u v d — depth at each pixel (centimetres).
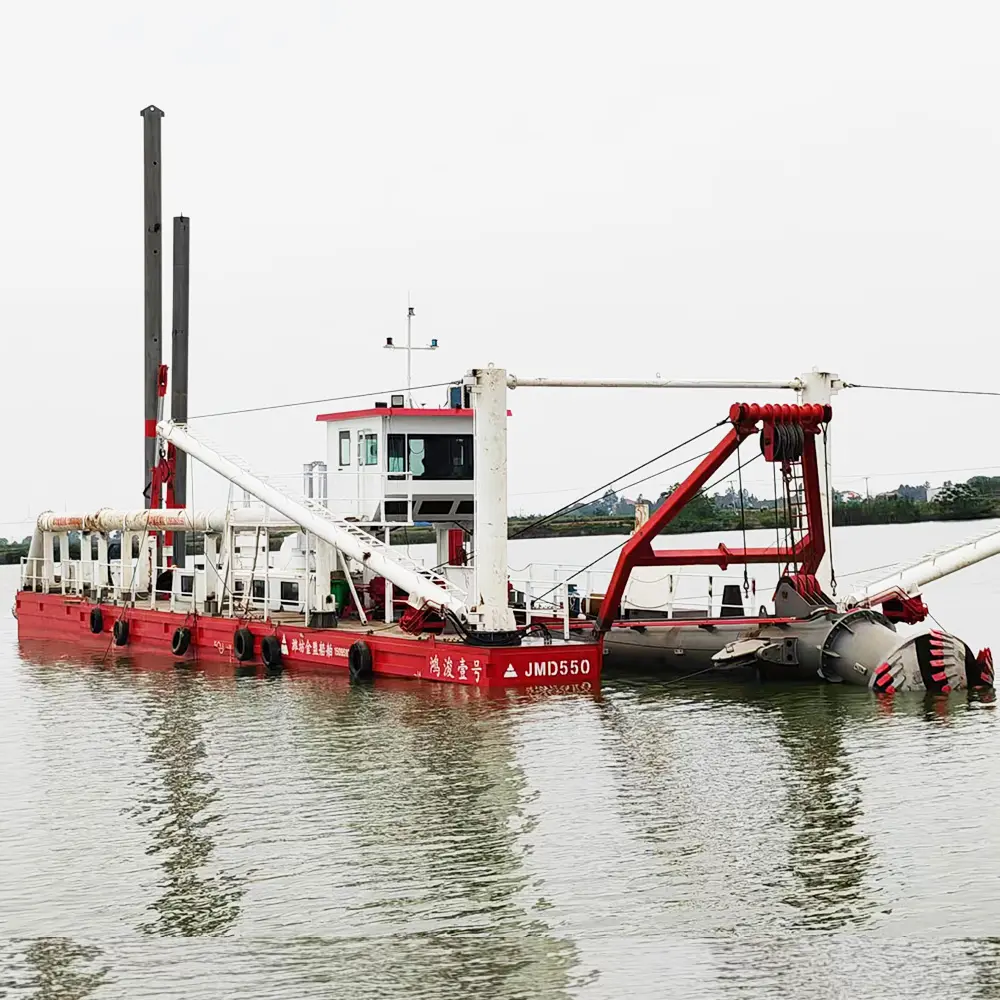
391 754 2875
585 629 3994
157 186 5903
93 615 5269
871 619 3581
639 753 2838
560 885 2022
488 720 3200
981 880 2003
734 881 2025
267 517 4488
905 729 3027
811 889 1986
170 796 2586
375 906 1950
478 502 3556
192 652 4662
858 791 2498
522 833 2280
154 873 2119
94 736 3209
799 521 3694
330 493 4559
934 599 6962
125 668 4506
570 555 12950
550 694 3509
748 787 2545
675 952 1772
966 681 3481
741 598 4184
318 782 2656
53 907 1975
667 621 3759
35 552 6028
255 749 2973
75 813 2477
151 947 1820
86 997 1672
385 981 1698
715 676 3778
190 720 3366
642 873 2067
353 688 3703
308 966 1747
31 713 3594
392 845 2227
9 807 2533
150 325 5925
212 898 2000
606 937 1822
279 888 2034
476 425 3538
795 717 3191
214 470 4425
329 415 4522
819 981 1681
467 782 2619
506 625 3559
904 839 2202
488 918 1895
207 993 1677
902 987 1662
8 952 1814
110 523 5225
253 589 4750
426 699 3478
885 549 11488
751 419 3500
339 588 4425
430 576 3906
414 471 4284
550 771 2695
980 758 2725
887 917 1873
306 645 4109
